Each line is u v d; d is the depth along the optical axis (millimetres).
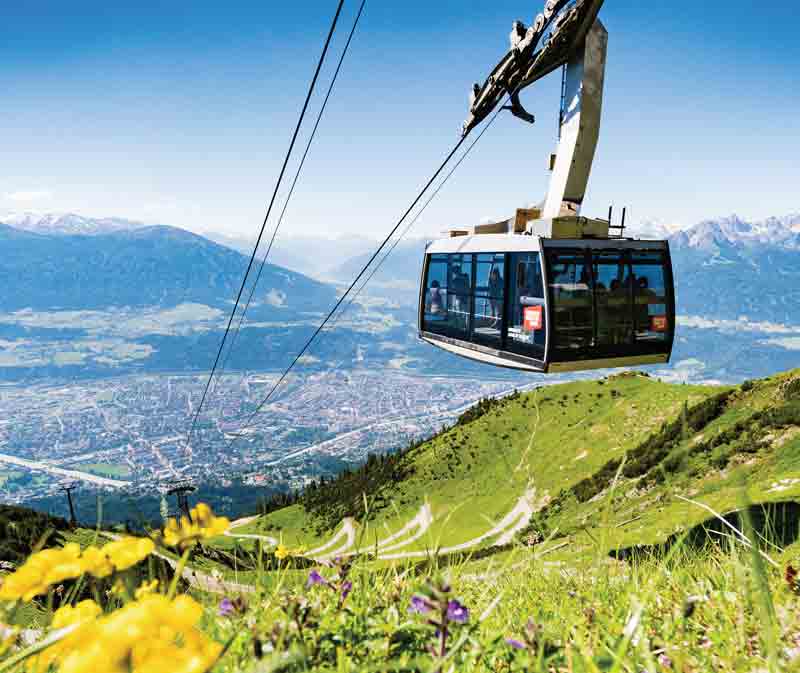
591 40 18281
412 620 2199
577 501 77812
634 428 128000
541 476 123188
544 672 1587
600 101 18625
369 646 2021
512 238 17531
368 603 2402
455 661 1788
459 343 19906
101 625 888
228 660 1894
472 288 19234
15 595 1180
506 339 17688
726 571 2559
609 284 16484
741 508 1645
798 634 1999
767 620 1577
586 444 129250
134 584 1247
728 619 2174
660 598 2547
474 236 19547
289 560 2596
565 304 16047
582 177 18719
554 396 157875
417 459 161375
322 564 2568
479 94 21812
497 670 1889
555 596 2660
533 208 19375
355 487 165875
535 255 16453
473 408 179625
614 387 150250
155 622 885
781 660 1720
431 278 21672
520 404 162000
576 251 16375
